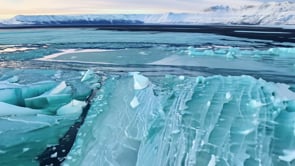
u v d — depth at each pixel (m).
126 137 4.32
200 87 6.47
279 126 4.20
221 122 4.39
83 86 7.84
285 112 4.70
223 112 4.78
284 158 3.44
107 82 8.18
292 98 5.51
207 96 5.72
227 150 3.60
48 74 9.59
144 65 11.62
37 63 12.70
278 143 3.75
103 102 6.28
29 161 4.02
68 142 4.57
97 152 4.01
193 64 11.69
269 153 3.54
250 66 11.09
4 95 6.46
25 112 5.85
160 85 7.36
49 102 6.47
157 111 5.17
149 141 4.07
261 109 4.82
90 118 5.37
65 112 5.82
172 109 5.19
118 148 4.04
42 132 4.93
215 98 5.54
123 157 3.80
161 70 10.42
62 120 5.46
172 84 7.34
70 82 8.34
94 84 8.05
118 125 4.81
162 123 4.58
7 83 7.59
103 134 4.56
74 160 3.93
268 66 11.07
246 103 5.14
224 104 5.16
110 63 12.30
